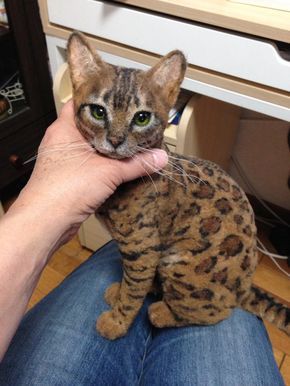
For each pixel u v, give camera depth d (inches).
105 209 22.8
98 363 24.0
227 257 23.9
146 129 20.6
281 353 38.9
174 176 23.6
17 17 39.6
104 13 29.7
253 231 25.3
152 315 26.8
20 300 17.4
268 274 46.3
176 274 24.7
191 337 25.6
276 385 23.3
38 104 47.1
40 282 44.3
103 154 20.8
